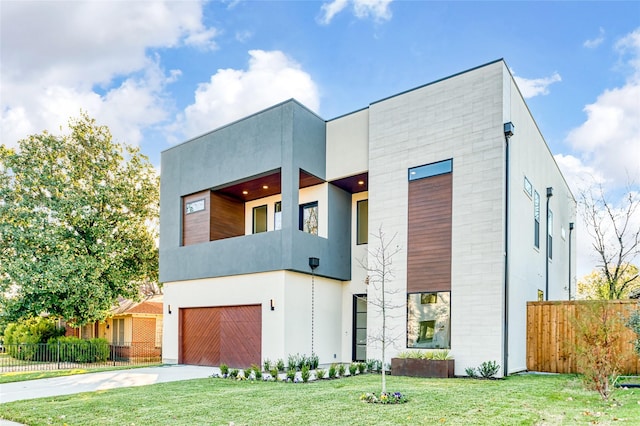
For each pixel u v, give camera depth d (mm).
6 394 9328
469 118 11805
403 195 12734
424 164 12461
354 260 15445
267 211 16906
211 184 15711
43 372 13531
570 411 6316
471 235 11391
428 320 11805
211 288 15117
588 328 7746
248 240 14086
